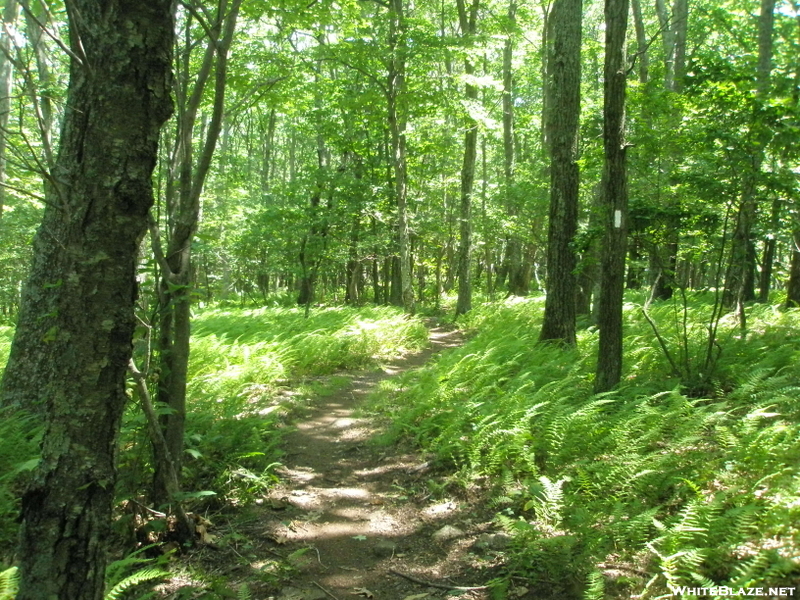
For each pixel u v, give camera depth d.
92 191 2.26
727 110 5.94
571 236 8.98
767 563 2.67
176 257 3.89
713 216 6.46
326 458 5.68
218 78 3.62
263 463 5.16
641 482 3.80
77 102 3.56
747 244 6.48
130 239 2.34
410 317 14.64
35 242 5.61
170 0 2.38
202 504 4.41
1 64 10.38
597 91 21.44
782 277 16.23
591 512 3.65
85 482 2.28
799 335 7.87
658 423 4.63
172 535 3.84
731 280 8.99
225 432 5.32
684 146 6.89
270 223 14.72
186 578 3.50
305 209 14.81
